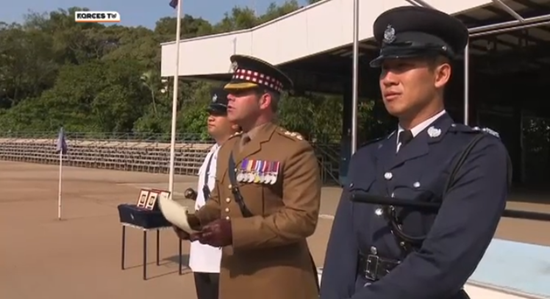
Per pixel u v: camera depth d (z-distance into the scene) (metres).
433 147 1.59
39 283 6.09
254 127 2.65
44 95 50.69
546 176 24.95
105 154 32.03
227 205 2.58
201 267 3.88
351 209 1.76
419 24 1.60
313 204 2.46
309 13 14.45
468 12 10.63
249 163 2.54
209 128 3.84
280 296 2.49
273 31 15.83
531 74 17.81
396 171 1.62
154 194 6.10
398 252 1.55
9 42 64.12
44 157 36.62
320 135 24.95
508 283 4.22
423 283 1.41
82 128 45.03
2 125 48.47
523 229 8.88
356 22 5.00
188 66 18.58
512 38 12.70
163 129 39.12
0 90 64.38
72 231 9.57
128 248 8.03
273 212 2.50
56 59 71.12
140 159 29.72
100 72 49.12
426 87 1.62
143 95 48.62
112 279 6.26
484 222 1.44
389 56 1.60
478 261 1.44
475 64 16.02
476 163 1.49
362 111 21.77
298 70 17.56
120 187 18.64
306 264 2.64
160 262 7.14
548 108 24.36
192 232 2.35
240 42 17.03
